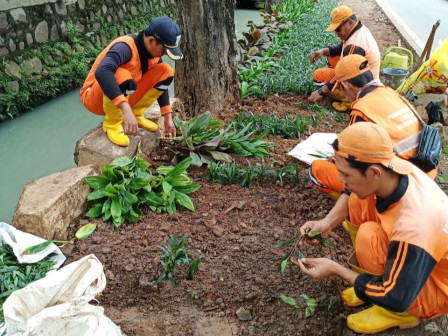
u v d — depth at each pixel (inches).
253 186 139.6
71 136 218.5
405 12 446.3
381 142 73.5
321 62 258.5
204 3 172.6
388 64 231.6
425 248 71.8
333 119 193.9
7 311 78.5
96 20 318.3
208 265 107.3
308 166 150.2
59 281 84.1
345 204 100.1
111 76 124.0
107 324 78.3
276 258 109.7
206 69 182.1
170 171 129.8
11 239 108.6
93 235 117.0
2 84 230.2
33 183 123.2
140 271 104.8
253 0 523.8
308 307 96.0
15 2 243.4
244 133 170.7
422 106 194.1
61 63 271.1
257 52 265.6
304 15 384.8
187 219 123.3
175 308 98.0
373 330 90.0
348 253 111.9
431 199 75.4
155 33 126.7
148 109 164.1
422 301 81.7
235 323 94.8
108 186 121.3
